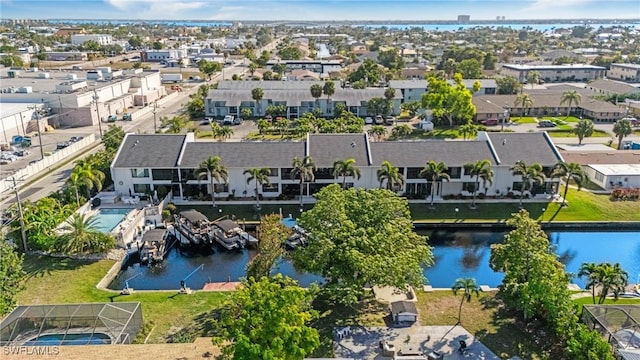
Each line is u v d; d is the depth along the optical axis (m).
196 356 35.38
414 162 73.00
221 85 143.88
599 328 39.38
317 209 46.69
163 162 72.38
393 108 129.25
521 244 43.44
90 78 150.12
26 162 90.94
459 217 68.19
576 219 68.25
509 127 118.50
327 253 43.44
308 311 38.66
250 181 72.88
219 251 62.28
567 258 60.94
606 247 63.78
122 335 39.59
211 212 69.44
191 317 45.31
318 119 114.88
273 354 31.06
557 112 132.00
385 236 44.62
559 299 40.34
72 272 53.66
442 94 116.50
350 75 177.62
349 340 41.56
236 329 32.78
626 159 86.25
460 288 45.72
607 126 120.38
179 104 149.88
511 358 39.19
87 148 100.81
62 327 40.12
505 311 46.12
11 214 62.19
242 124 121.94
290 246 60.38
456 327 43.56
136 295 49.28
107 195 72.50
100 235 57.78
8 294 42.56
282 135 110.06
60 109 120.56
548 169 74.00
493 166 72.69
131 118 127.69
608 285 42.78
